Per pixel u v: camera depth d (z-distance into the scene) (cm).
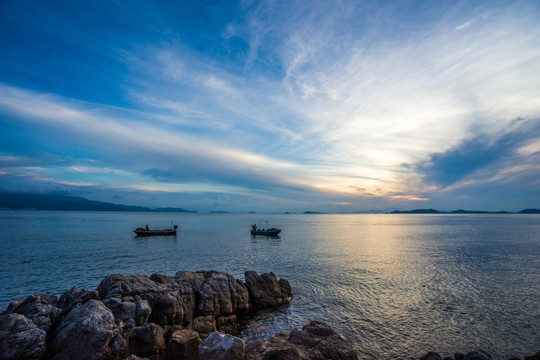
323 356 1329
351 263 4506
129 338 1502
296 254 5422
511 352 1817
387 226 15962
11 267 3981
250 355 1300
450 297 2811
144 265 4294
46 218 19512
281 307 2584
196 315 2139
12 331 1314
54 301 1809
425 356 1569
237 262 4578
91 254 5181
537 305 2595
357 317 2339
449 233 10400
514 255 5272
